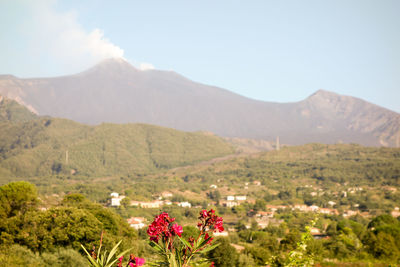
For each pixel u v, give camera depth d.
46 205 31.09
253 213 132.00
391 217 67.44
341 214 127.19
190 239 3.59
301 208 152.25
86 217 20.75
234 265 27.30
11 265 14.23
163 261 3.49
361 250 35.31
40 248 19.33
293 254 6.27
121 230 27.62
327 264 25.47
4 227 20.12
